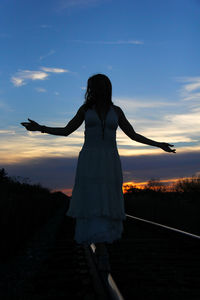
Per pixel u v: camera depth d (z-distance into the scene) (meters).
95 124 3.17
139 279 3.98
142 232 8.82
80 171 3.17
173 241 6.97
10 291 3.87
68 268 4.85
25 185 14.55
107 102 3.22
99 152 3.15
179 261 5.03
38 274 4.49
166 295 3.36
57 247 6.65
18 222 7.11
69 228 10.32
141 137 3.43
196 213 10.11
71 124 3.35
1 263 5.57
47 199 15.34
